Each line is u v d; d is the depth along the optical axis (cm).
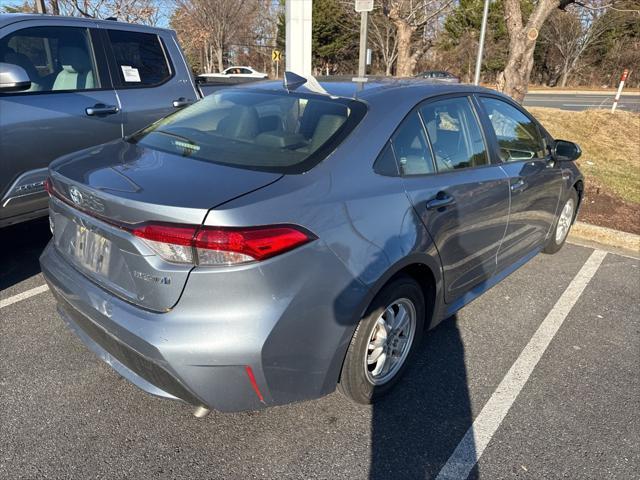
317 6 3750
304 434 248
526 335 343
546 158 404
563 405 275
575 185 469
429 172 276
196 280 193
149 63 504
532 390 287
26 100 393
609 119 1124
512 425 259
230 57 3838
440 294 289
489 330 348
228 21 3269
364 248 226
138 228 199
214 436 245
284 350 205
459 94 318
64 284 242
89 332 240
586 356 322
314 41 3856
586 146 967
